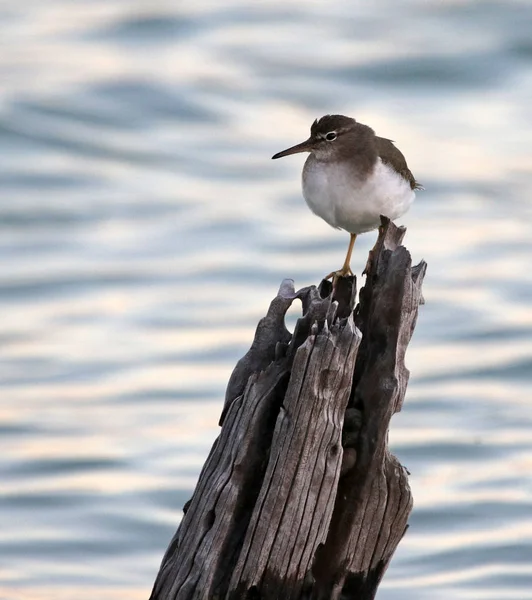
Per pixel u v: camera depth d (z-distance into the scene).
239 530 7.72
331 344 7.41
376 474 7.82
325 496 7.61
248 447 7.68
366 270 9.23
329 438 7.54
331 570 7.99
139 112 28.34
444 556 13.63
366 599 8.10
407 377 8.00
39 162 26.50
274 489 7.55
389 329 7.90
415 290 7.93
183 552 7.80
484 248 22.84
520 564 13.41
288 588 7.75
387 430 7.88
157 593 7.86
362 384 7.89
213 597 7.70
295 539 7.63
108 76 29.48
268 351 8.05
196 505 7.80
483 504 14.77
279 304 8.05
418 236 23.33
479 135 27.09
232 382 8.04
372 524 7.94
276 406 7.71
